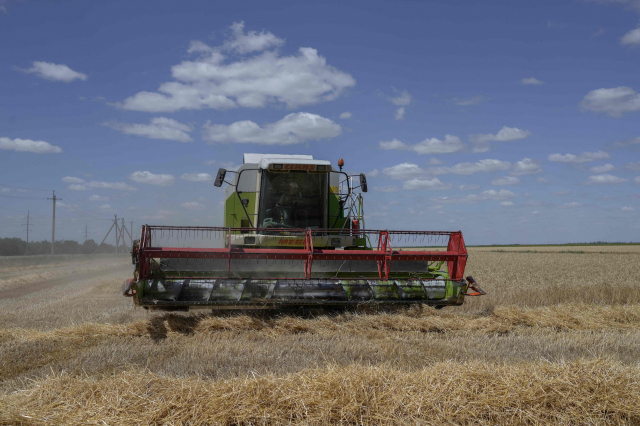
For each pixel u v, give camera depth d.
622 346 6.98
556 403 4.16
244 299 8.24
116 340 7.34
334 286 8.63
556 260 35.50
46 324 9.07
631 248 73.94
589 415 4.02
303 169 10.30
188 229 8.60
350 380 4.43
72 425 3.82
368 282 8.86
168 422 3.88
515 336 7.80
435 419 3.97
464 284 8.99
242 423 3.93
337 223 10.79
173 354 6.41
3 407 4.07
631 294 12.80
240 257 8.46
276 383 4.41
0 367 5.92
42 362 6.18
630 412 4.03
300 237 9.91
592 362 4.77
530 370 4.72
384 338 7.41
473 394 4.26
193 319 8.14
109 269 33.16
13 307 12.28
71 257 58.34
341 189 10.88
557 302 12.23
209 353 6.29
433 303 8.99
